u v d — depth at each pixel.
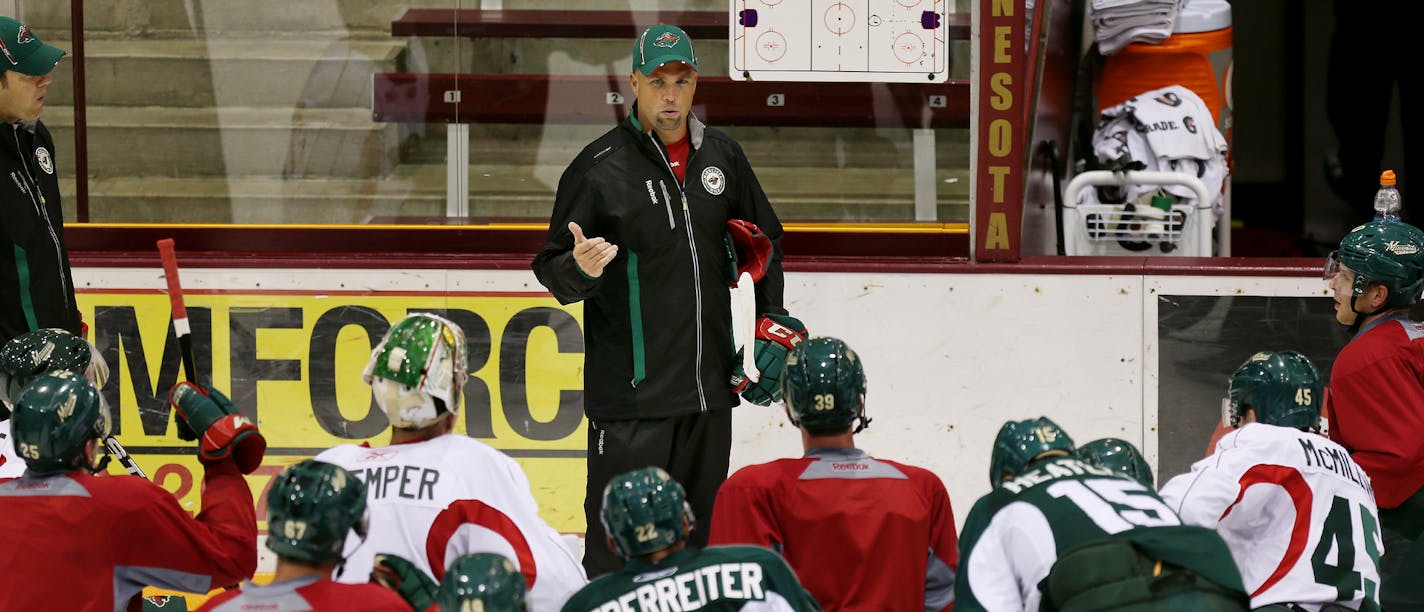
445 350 12.56
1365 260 17.45
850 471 13.06
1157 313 21.64
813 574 12.91
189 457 21.61
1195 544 11.43
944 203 22.39
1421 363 17.30
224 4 22.27
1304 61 37.03
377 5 22.12
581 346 21.62
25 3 22.34
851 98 22.30
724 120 22.44
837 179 22.44
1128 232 23.45
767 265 18.02
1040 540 11.65
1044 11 23.39
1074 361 21.72
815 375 13.09
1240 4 37.31
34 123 18.22
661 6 22.27
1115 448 14.12
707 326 17.91
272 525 10.57
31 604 12.32
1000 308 21.70
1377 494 17.38
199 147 22.39
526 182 22.42
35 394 12.57
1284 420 14.63
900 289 21.72
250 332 21.67
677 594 10.82
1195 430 21.72
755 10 22.20
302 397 21.70
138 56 22.30
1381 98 35.50
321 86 22.30
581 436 21.67
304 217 22.42
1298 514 14.37
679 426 18.03
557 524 21.72
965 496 21.78
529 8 22.03
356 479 10.81
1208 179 24.67
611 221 17.62
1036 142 25.44
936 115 22.22
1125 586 11.30
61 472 12.66
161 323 21.64
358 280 21.64
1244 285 21.53
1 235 17.52
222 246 22.33
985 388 21.78
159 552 12.83
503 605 9.37
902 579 12.89
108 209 22.50
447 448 12.55
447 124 22.39
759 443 21.77
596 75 22.34
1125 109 25.22
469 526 12.24
